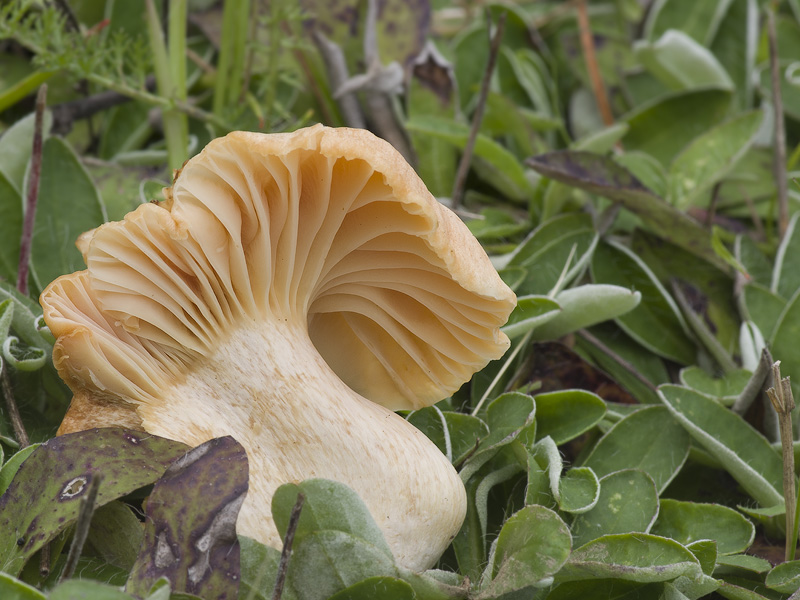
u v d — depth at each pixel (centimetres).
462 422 25
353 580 22
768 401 26
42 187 28
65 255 28
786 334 28
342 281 24
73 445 23
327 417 23
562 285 28
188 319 23
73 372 23
